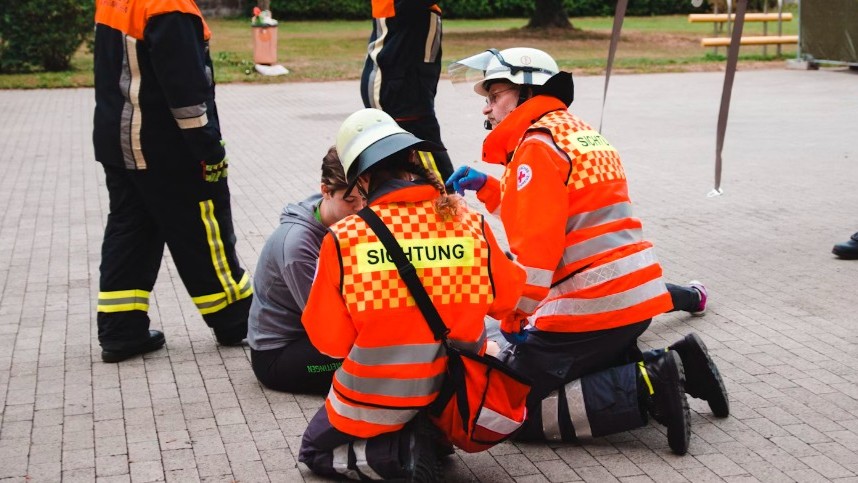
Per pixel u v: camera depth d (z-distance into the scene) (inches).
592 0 1480.1
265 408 164.9
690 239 272.8
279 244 163.9
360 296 121.4
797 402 163.9
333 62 828.0
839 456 144.5
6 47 730.2
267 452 148.3
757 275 237.6
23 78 697.6
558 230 137.3
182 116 169.6
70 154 417.7
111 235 183.5
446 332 124.0
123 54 172.6
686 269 243.3
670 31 1197.7
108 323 184.2
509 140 148.2
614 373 144.6
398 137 124.6
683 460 144.0
